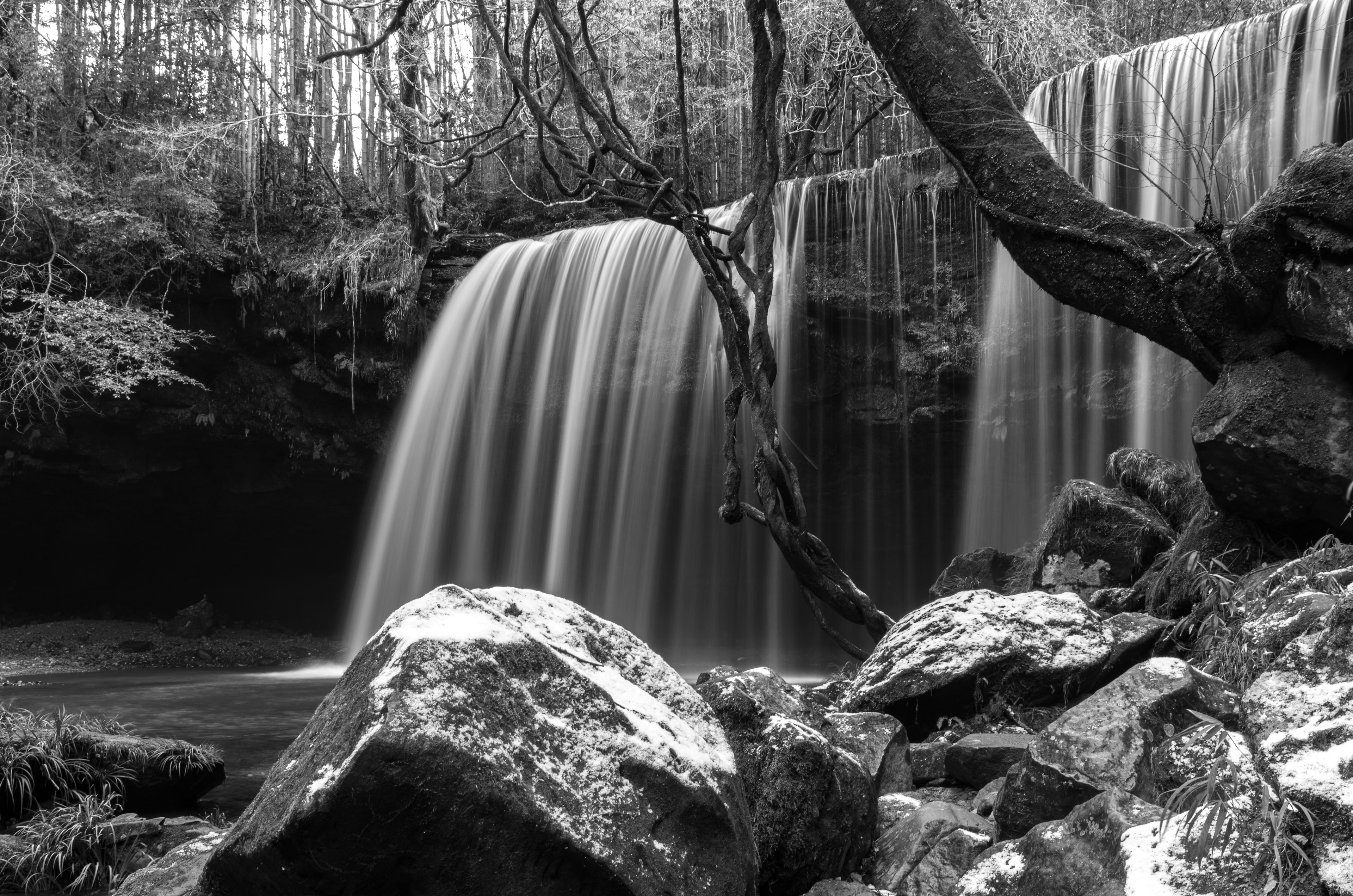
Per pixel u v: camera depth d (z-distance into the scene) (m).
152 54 17.66
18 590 20.30
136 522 19.64
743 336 4.91
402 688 2.21
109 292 16.20
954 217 13.09
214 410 17.44
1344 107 8.94
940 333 13.23
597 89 16.22
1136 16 14.79
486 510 15.80
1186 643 4.83
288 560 20.95
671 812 2.36
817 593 5.20
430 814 2.12
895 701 4.74
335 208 17.75
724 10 16.92
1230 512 5.27
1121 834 2.49
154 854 5.65
